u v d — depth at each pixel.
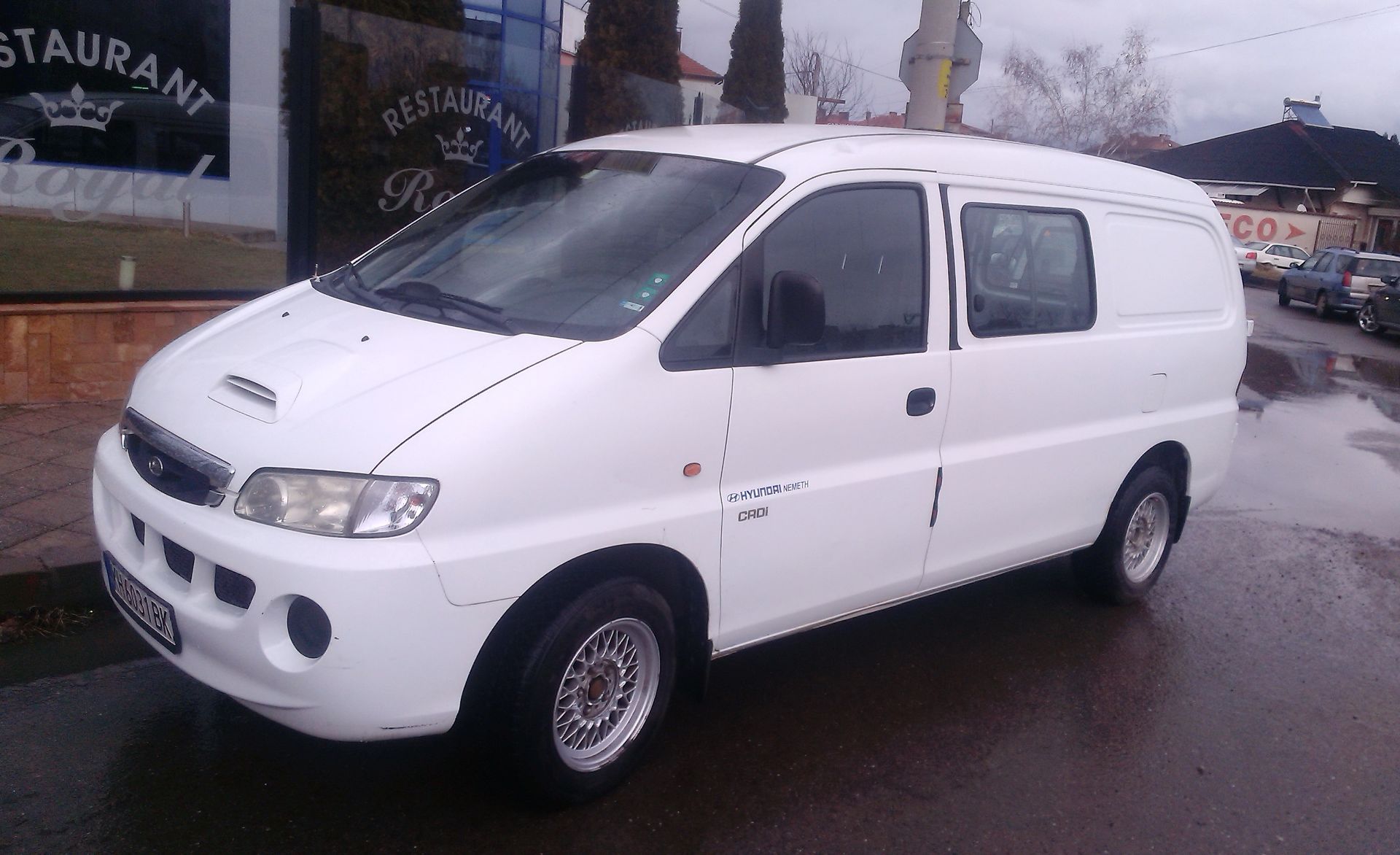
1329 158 42.22
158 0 7.16
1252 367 15.80
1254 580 6.46
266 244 7.80
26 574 4.43
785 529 3.77
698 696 3.78
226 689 3.07
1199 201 5.67
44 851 3.10
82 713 3.85
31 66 6.82
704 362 3.46
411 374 3.16
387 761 3.71
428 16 8.50
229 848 3.20
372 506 2.87
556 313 3.46
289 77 7.41
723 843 3.43
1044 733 4.34
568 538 3.15
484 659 3.23
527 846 3.32
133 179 7.23
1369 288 23.53
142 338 7.07
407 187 8.44
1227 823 3.82
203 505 3.09
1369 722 4.69
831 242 3.87
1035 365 4.60
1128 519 5.43
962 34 8.98
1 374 6.62
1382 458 10.16
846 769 3.94
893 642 5.11
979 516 4.52
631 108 10.78
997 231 4.49
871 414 3.97
